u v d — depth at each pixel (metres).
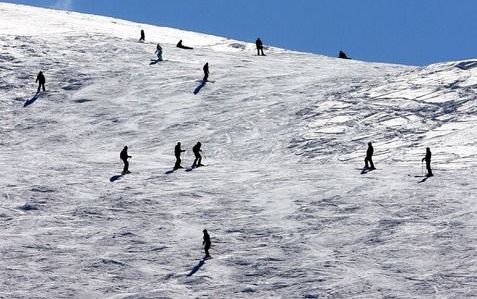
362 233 85.81
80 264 82.69
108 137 137.25
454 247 80.56
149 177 108.12
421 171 104.81
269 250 83.94
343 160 116.31
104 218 93.62
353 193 96.75
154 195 100.31
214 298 75.12
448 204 90.94
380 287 74.12
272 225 89.88
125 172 110.12
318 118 134.75
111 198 99.50
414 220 87.50
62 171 110.62
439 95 137.50
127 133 138.12
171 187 103.50
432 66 153.62
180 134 135.38
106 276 80.38
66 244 87.25
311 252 82.69
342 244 84.00
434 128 124.56
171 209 95.88
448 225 85.50
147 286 78.12
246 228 89.62
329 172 107.00
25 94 157.00
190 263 82.31
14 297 76.00
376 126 128.50
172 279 79.31
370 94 143.38
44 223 92.38
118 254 84.69
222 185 103.81
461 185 97.06
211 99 150.88
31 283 78.75
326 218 90.25
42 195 100.31
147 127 139.88
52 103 153.12
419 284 74.19
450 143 116.81
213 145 129.12
